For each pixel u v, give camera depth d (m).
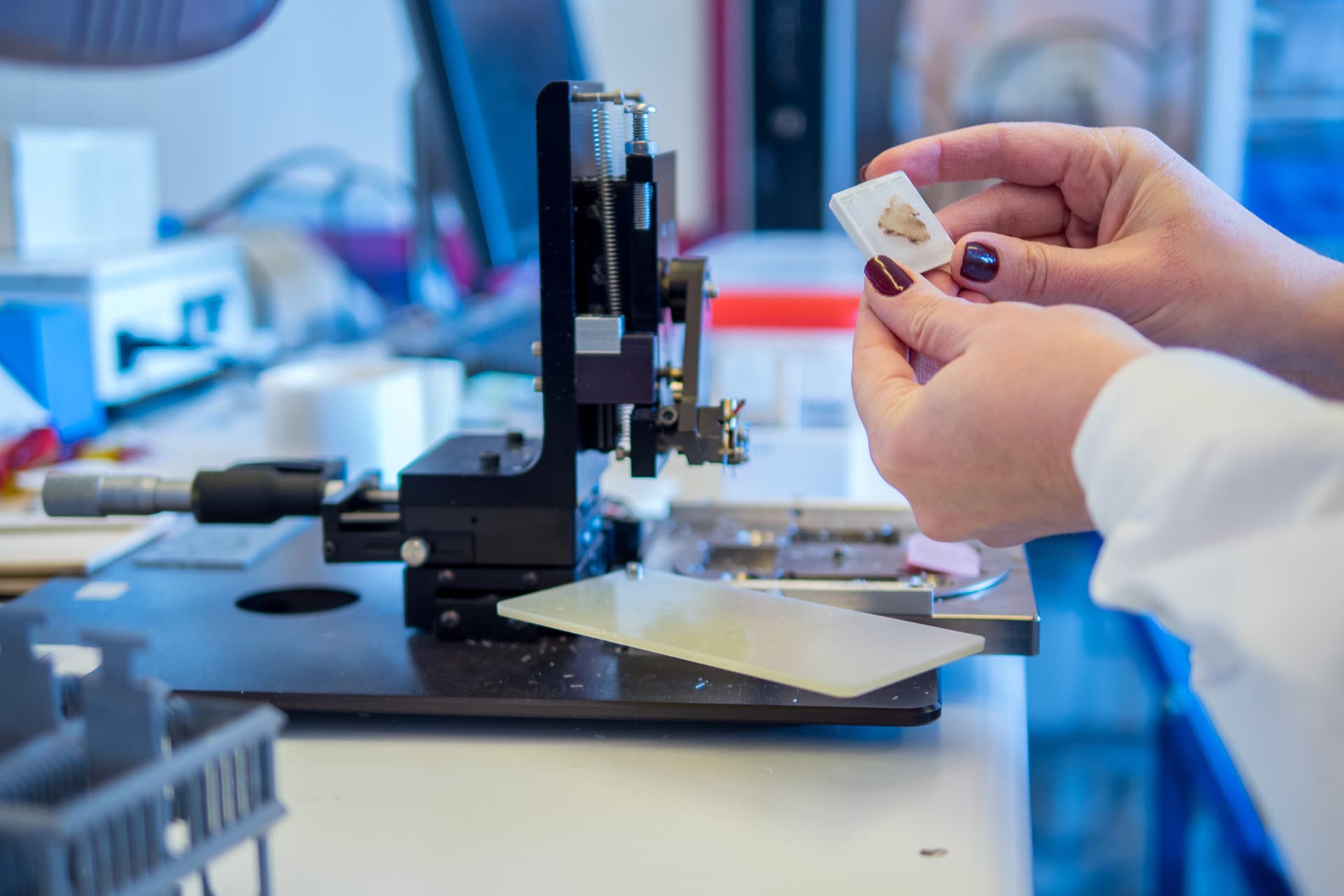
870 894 0.48
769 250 1.87
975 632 0.69
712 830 0.53
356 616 0.77
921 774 0.58
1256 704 0.37
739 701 0.61
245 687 0.64
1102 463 0.42
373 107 1.93
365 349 1.99
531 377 1.95
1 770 0.36
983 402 0.52
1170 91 1.72
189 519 1.02
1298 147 1.71
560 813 0.55
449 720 0.65
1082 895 1.26
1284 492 0.38
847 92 1.81
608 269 0.72
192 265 1.75
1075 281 0.74
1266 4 1.67
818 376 1.58
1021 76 1.75
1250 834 1.34
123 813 0.35
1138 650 1.60
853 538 0.87
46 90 1.99
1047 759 1.44
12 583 0.87
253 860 0.50
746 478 1.35
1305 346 0.76
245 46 1.93
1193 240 0.75
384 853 0.51
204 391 1.79
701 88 1.85
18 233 1.64
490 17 1.86
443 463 0.76
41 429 1.27
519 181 1.91
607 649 0.70
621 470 1.37
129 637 0.37
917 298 0.62
